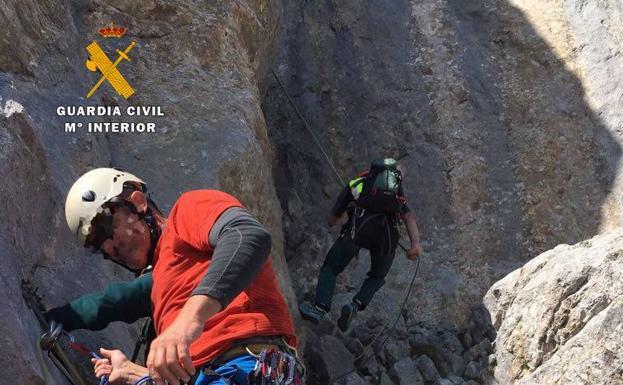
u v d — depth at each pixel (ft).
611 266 19.04
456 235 25.93
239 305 8.45
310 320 21.66
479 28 30.09
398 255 25.41
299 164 27.68
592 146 27.35
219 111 19.29
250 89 21.01
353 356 22.43
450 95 28.40
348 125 28.27
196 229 8.32
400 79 28.84
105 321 10.11
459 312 24.21
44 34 15.87
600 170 26.91
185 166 17.70
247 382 8.08
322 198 27.17
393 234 21.97
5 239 10.33
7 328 9.12
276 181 27.50
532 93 28.58
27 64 14.80
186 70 19.63
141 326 14.23
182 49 19.83
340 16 30.17
